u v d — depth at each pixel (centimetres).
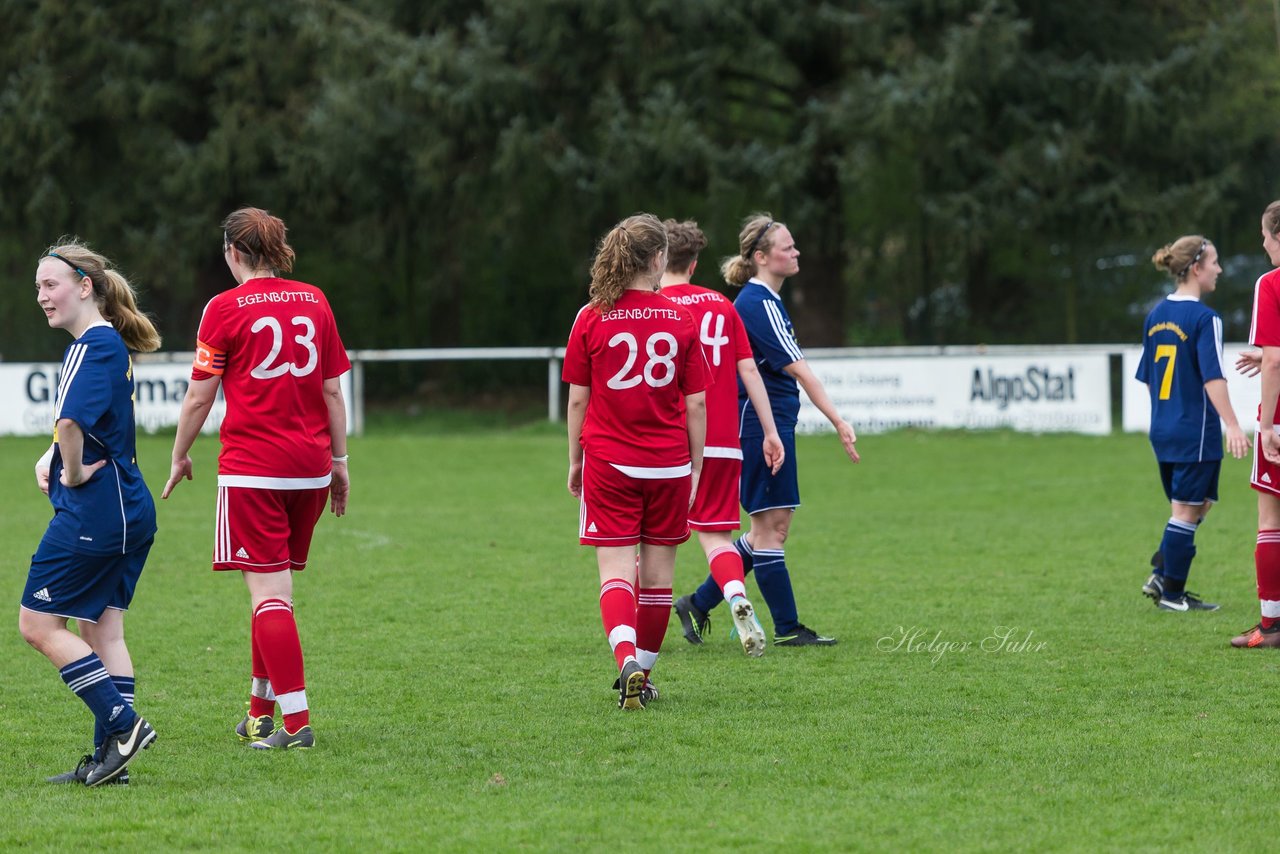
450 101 8419
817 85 9262
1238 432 2842
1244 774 1733
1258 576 2547
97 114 9306
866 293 11431
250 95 9300
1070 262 10038
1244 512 4550
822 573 3478
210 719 2114
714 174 8225
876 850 1477
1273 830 1524
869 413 7481
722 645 2659
